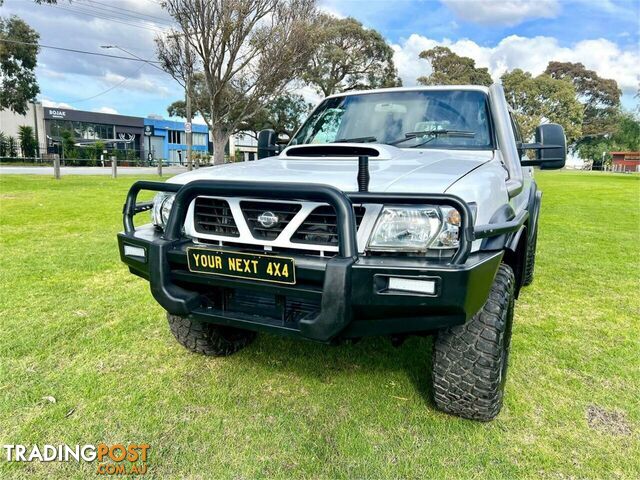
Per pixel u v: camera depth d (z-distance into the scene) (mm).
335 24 33094
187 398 2395
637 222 9047
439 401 2213
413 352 2965
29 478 1810
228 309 2209
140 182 2422
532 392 2488
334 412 2285
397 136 3129
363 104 3455
